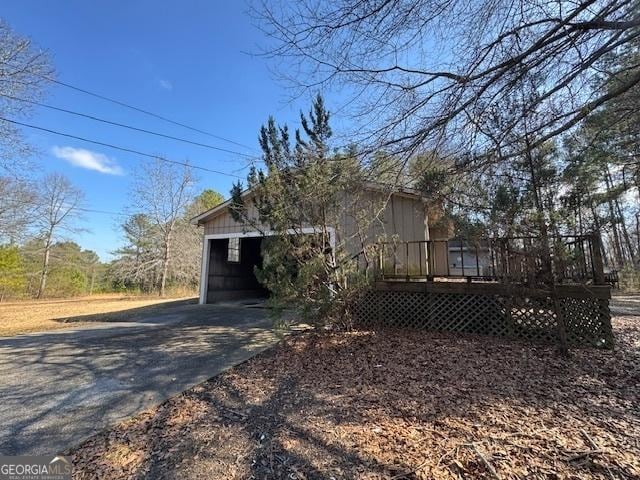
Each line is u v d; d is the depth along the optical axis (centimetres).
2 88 849
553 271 402
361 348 444
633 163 787
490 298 499
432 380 323
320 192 449
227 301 1136
